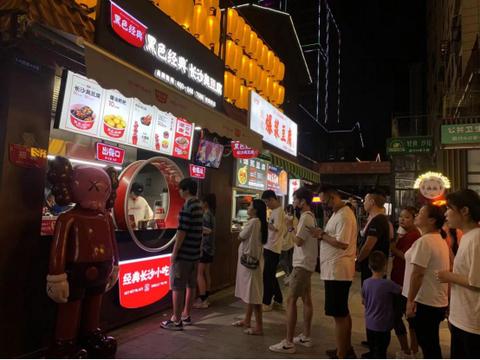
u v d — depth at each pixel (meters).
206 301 5.66
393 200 17.06
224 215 7.00
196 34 5.75
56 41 3.10
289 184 11.71
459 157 10.22
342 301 3.64
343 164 23.22
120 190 4.40
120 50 3.77
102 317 4.21
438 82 21.11
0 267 3.07
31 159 3.31
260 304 4.50
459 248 2.43
